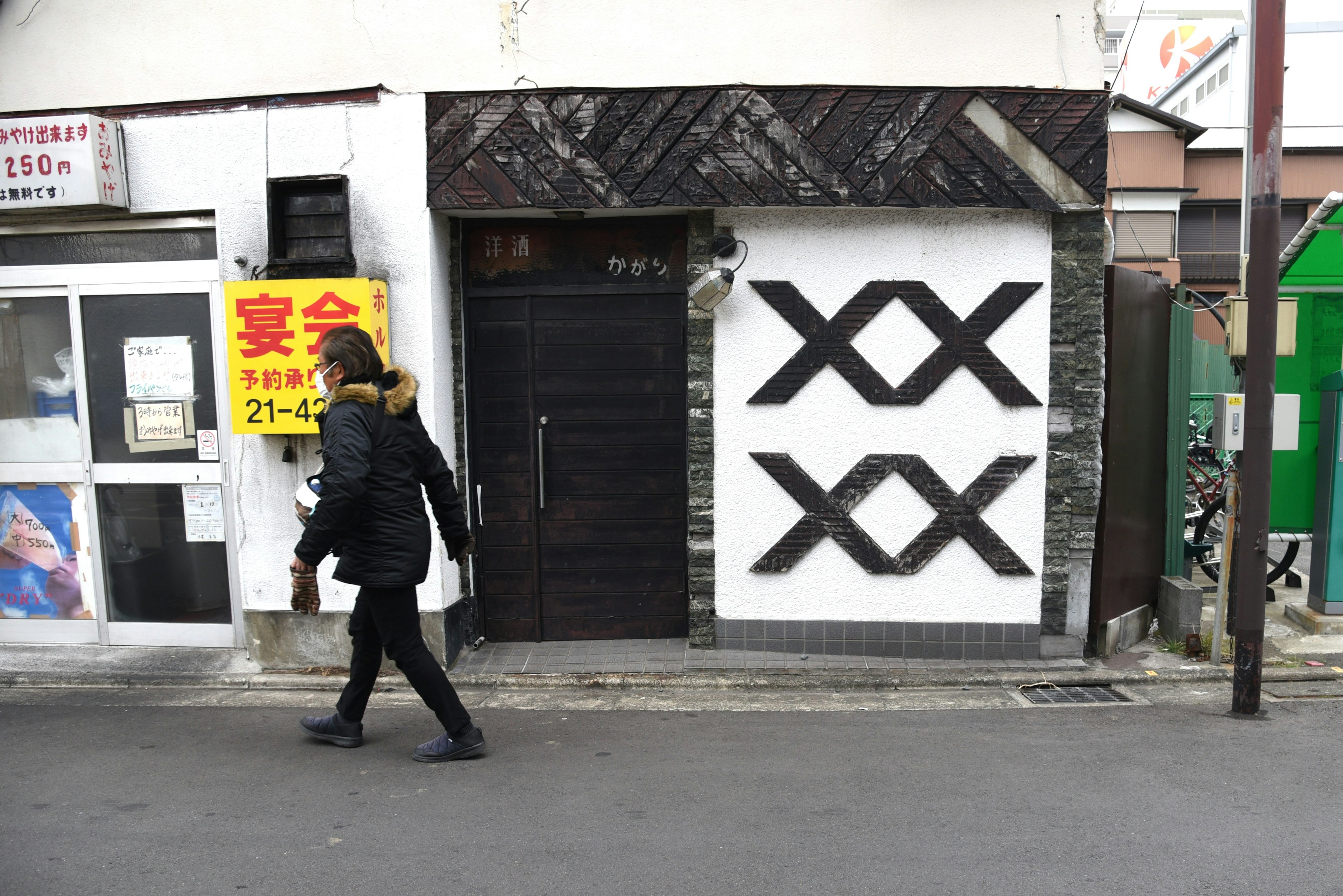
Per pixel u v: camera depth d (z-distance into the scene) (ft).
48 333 17.51
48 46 16.46
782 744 13.35
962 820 10.80
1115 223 64.34
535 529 17.81
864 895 9.19
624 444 17.66
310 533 11.35
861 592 16.90
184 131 16.25
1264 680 16.14
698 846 10.23
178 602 17.69
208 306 16.98
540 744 13.42
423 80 16.02
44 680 16.42
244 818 11.05
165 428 17.26
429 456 12.55
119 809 11.35
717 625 17.21
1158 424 18.81
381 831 10.66
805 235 16.31
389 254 16.11
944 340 16.30
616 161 16.02
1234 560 17.83
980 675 16.08
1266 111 13.84
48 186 15.80
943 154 15.80
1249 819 10.77
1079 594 16.78
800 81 15.92
